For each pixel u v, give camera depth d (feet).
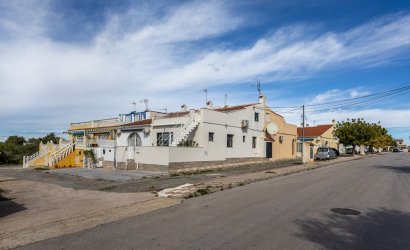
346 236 22.12
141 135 92.68
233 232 23.15
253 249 19.51
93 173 71.15
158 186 48.60
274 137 113.80
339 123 187.42
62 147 107.04
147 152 76.07
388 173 69.41
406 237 21.94
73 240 21.54
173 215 28.84
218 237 21.94
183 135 77.30
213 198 37.73
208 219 27.20
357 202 34.76
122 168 82.94
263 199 36.73
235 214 29.01
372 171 74.84
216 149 84.28
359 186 47.75
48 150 110.83
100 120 128.36
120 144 99.60
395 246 20.11
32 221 26.53
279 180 56.75
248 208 31.68
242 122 95.25
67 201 35.60
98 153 93.20
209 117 82.17
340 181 54.39
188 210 30.96
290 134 126.21
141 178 60.80
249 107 99.60
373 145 252.83
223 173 68.74
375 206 32.65
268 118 110.73
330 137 194.29
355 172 72.23
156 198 37.32
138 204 33.81
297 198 37.27
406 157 165.99
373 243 20.62
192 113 80.53
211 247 19.88
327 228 24.14
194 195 39.40
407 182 52.85
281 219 26.99
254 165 92.79
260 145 104.83
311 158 108.37
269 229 23.89
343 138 178.91
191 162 75.97
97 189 47.14
